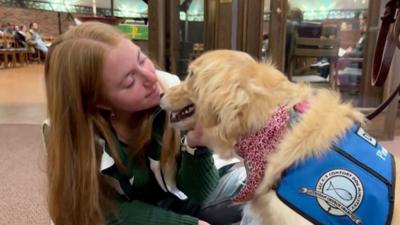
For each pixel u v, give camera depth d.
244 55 1.06
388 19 1.59
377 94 3.57
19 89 6.59
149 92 1.12
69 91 1.06
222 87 0.97
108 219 1.14
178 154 1.26
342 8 3.63
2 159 2.87
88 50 1.04
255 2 3.49
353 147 0.95
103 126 1.11
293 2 3.58
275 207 0.95
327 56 3.72
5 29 12.16
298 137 0.95
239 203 1.12
